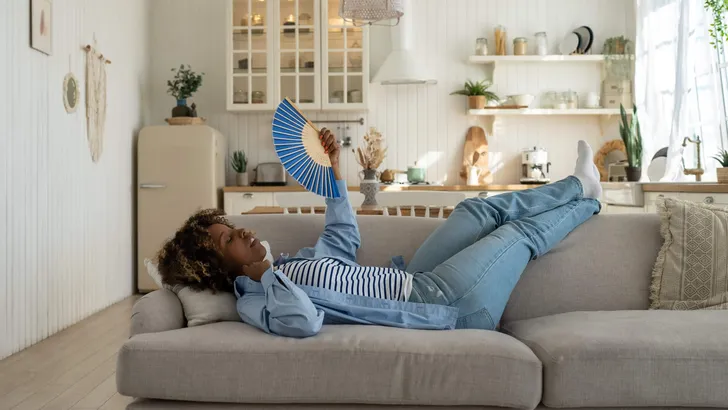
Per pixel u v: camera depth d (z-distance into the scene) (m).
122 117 5.33
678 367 1.72
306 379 1.70
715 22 4.48
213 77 6.19
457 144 6.15
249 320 1.95
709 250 2.34
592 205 2.54
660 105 5.37
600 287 2.39
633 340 1.77
